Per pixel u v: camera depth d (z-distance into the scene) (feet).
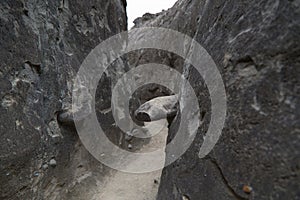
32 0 5.30
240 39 3.13
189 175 3.98
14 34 4.58
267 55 2.56
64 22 6.83
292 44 2.26
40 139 5.10
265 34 2.64
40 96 5.29
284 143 2.19
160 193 5.23
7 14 4.45
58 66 6.14
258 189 2.42
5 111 4.16
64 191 6.22
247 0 3.23
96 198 7.14
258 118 2.56
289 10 2.37
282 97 2.31
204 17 5.31
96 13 9.15
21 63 4.71
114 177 8.26
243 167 2.69
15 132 4.33
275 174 2.24
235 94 3.04
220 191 3.05
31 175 4.86
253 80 2.74
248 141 2.66
